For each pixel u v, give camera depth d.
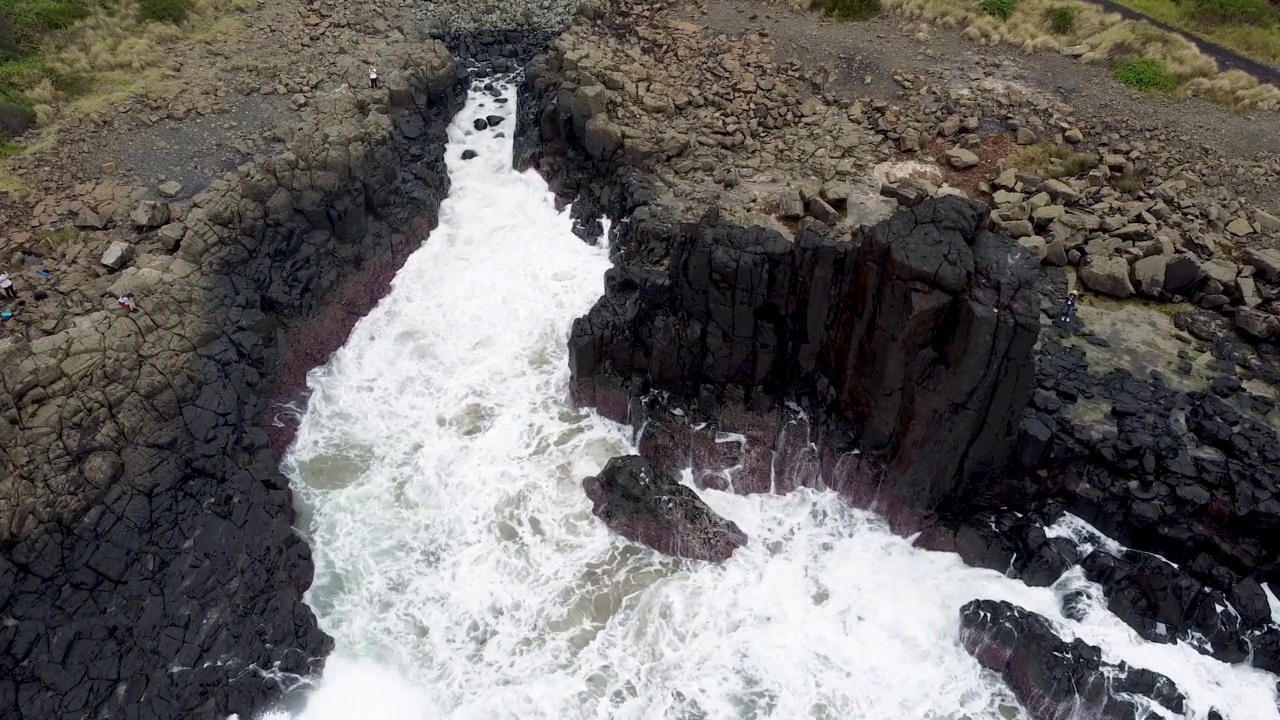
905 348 17.86
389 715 18.05
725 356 21.09
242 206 23.59
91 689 16.41
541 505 21.80
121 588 17.72
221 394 20.94
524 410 23.84
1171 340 21.58
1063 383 20.14
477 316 26.09
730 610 19.70
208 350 21.27
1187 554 18.27
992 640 18.06
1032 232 23.98
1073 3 35.56
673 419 21.94
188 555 18.67
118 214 24.17
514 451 22.94
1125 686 16.97
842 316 19.47
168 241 22.95
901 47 33.00
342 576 20.39
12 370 18.11
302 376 23.97
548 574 20.50
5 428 17.48
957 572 19.66
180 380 20.31
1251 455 18.12
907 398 18.64
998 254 17.45
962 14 34.53
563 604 19.94
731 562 20.42
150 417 19.52
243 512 19.66
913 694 18.23
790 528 21.03
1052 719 17.44
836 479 21.05
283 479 21.00
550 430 23.33
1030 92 30.27
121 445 18.78
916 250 17.08
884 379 18.66
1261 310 21.50
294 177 24.67
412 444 23.17
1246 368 20.70
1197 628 17.81
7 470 17.16
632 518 20.73
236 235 23.39
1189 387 20.22
